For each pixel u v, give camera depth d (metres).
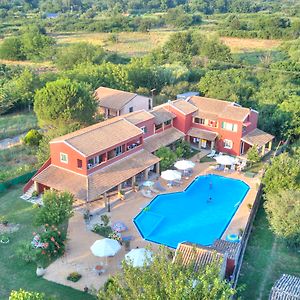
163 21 192.12
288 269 38.94
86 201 46.19
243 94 89.69
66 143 49.03
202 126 67.00
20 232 43.31
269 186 49.25
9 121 77.75
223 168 60.88
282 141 70.81
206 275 22.84
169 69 102.56
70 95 62.59
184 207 50.91
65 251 40.34
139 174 57.00
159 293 22.02
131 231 44.75
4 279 36.06
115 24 177.88
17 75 103.56
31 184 51.78
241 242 40.09
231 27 171.38
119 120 57.47
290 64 114.19
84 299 33.78
